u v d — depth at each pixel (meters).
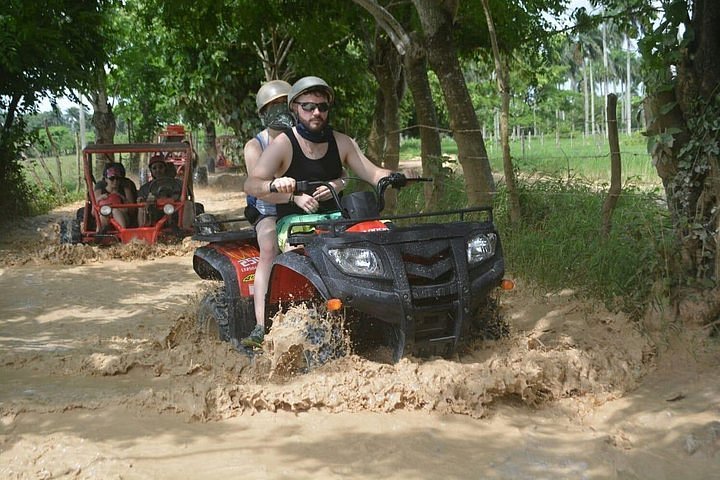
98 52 16.02
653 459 3.83
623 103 55.50
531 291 7.25
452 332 4.76
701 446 3.92
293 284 5.10
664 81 5.65
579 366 4.86
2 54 12.78
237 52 22.52
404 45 10.45
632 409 4.48
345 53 20.83
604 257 6.80
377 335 5.08
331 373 4.72
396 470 3.79
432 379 4.57
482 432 4.25
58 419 4.65
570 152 29.89
